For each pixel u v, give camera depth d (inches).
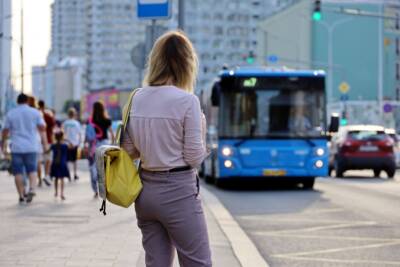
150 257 216.4
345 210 660.7
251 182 1099.9
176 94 209.8
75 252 389.4
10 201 672.4
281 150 908.6
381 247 446.9
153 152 209.0
